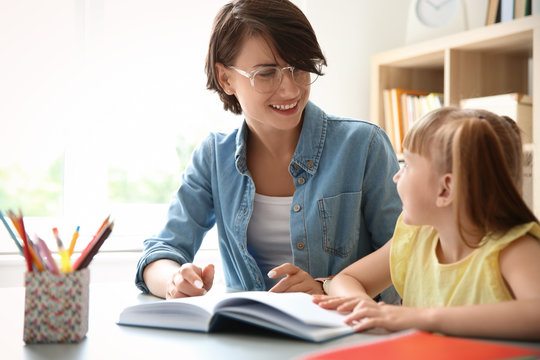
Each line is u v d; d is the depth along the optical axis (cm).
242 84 123
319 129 132
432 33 261
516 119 208
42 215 254
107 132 249
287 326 73
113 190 269
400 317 75
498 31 217
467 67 240
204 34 256
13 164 251
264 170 134
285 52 117
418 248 102
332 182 128
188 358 67
